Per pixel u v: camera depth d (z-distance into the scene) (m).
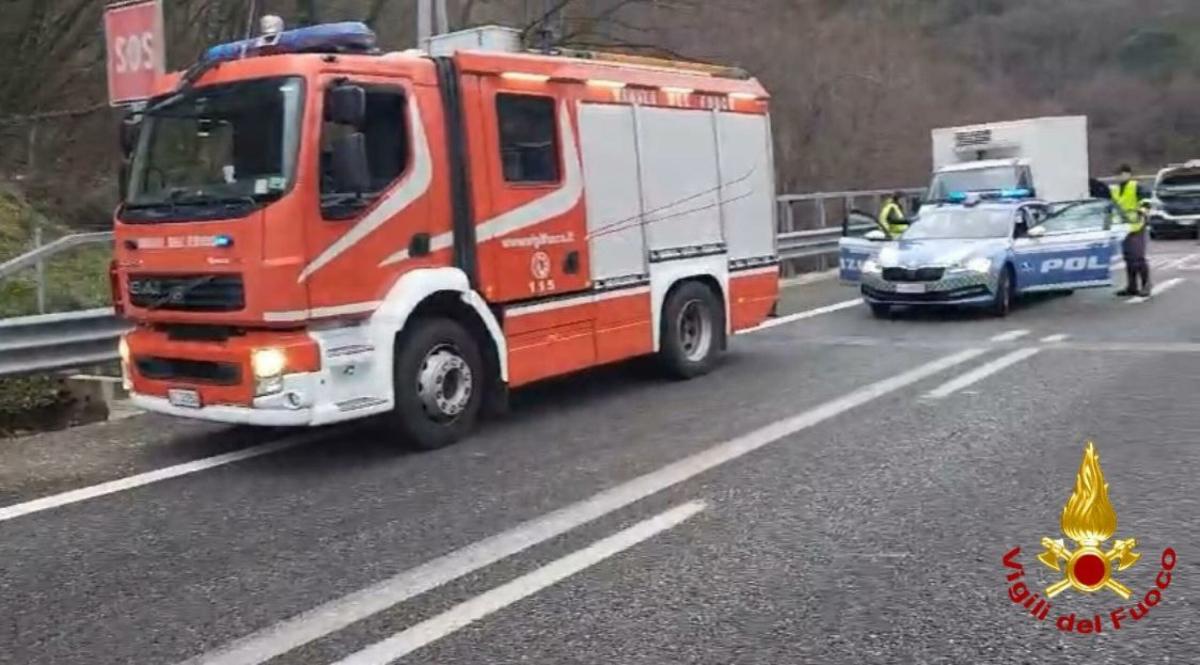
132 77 9.94
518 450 7.59
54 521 6.27
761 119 11.08
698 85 10.27
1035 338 11.80
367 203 7.29
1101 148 54.91
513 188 8.31
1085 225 14.93
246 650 4.42
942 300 13.62
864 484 6.41
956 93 42.62
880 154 35.19
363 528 5.93
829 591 4.80
